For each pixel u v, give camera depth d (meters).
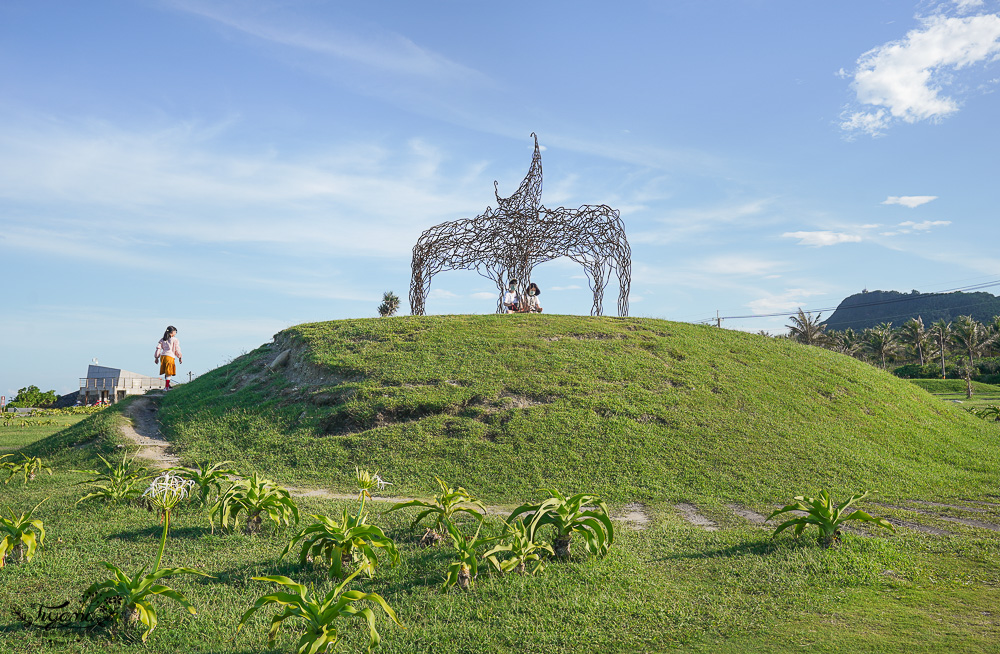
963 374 62.66
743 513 9.92
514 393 14.80
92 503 10.01
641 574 6.59
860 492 11.11
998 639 5.00
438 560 6.91
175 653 4.86
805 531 8.12
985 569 6.92
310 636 4.54
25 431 24.23
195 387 19.27
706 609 5.68
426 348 17.25
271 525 8.54
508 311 21.58
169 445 15.07
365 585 6.30
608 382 15.49
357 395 14.96
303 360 17.58
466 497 8.11
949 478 12.62
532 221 21.02
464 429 13.45
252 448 13.93
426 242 21.95
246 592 6.12
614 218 20.70
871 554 7.24
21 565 6.91
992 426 19.53
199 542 7.89
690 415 14.10
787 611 5.65
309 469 12.62
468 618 5.49
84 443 16.02
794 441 13.42
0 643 4.98
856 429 14.97
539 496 10.84
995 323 82.25
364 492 8.00
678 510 10.09
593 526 7.10
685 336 19.11
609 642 5.03
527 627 5.28
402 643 4.95
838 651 4.80
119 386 44.16
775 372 17.42
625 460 12.20
